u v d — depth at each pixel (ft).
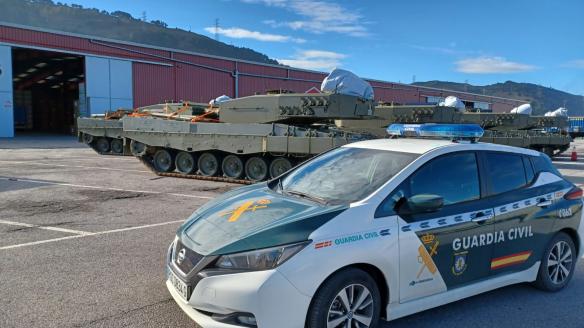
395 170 13.48
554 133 80.28
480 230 13.98
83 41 105.60
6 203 29.35
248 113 44.65
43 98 154.92
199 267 11.37
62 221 24.86
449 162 14.16
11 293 15.08
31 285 15.79
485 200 14.47
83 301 14.57
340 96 42.09
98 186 37.19
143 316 13.61
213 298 11.03
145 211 27.91
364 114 44.19
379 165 14.08
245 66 134.92
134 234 22.52
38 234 22.18
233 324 10.93
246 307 10.70
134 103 114.32
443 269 13.23
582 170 58.54
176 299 12.09
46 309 13.96
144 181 41.45
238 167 44.09
